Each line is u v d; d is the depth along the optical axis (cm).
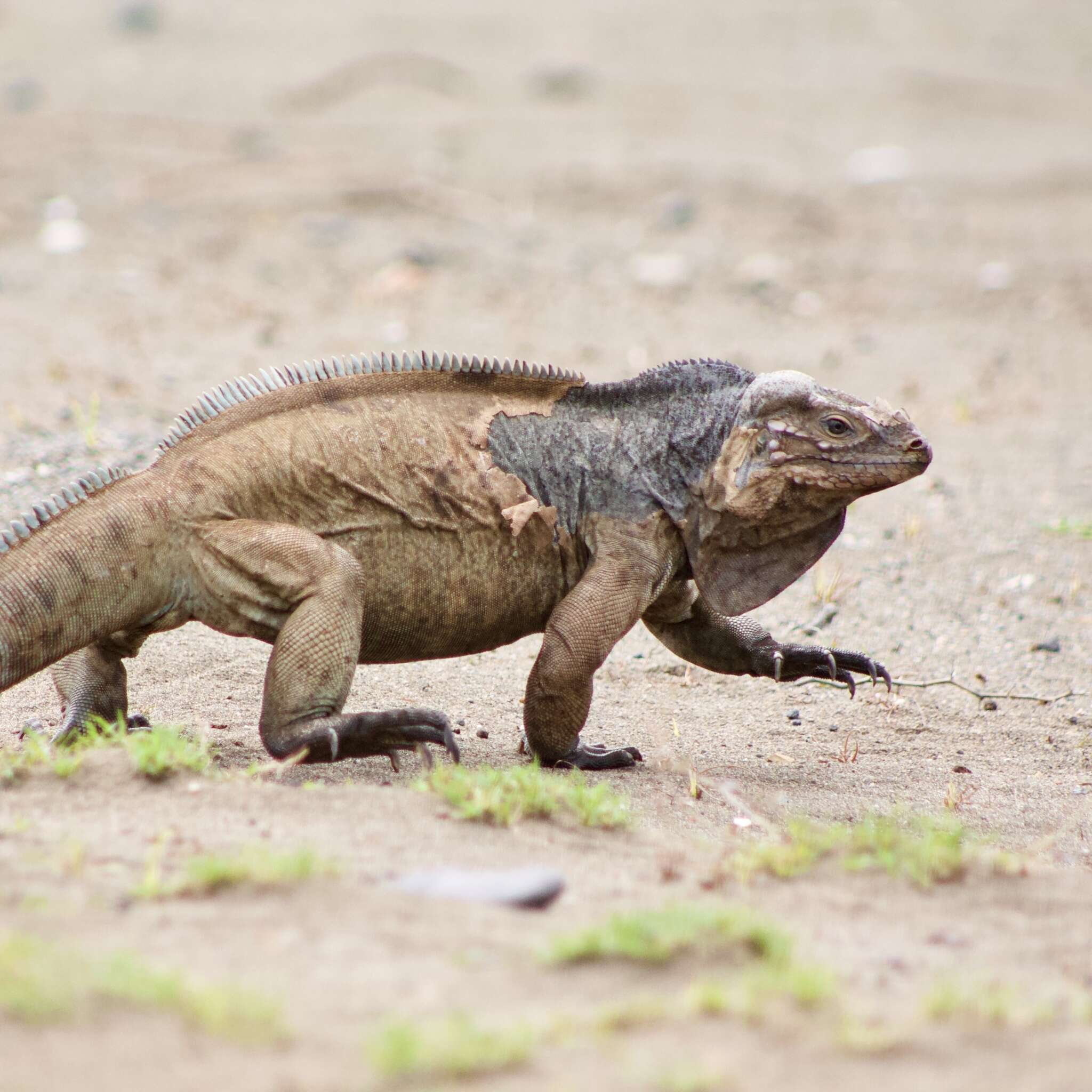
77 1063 920
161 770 1477
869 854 1441
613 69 8625
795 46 9288
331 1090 913
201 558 1609
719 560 1802
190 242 5081
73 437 2909
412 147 6581
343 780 1669
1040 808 1823
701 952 1133
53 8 10275
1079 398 3947
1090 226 5662
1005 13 10156
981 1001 1083
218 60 8744
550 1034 997
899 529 2969
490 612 1773
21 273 4525
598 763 1823
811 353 4278
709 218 5706
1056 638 2472
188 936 1119
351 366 1742
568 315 4553
